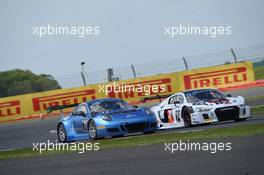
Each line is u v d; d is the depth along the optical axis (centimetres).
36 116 10825
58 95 10869
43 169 3644
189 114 5747
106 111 5544
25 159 4388
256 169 2855
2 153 5256
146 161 3491
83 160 3878
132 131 5391
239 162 3089
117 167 3369
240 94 9594
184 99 5916
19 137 7275
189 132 5006
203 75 10656
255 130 4412
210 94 5925
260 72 12938
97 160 3794
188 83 10644
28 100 10838
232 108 5594
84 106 5762
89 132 5541
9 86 12362
